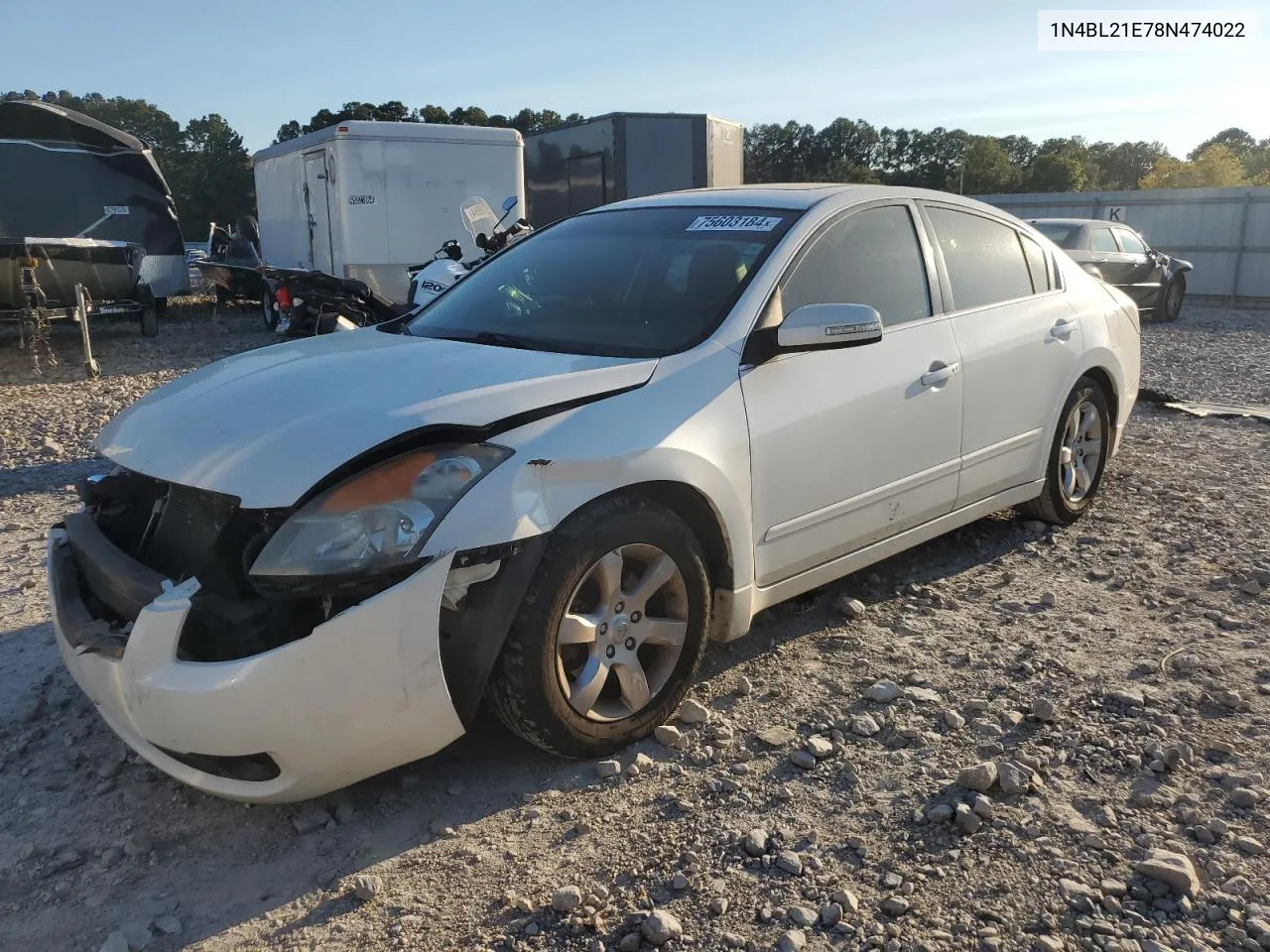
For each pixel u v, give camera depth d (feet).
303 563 8.18
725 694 11.21
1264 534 16.37
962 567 15.08
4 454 23.49
